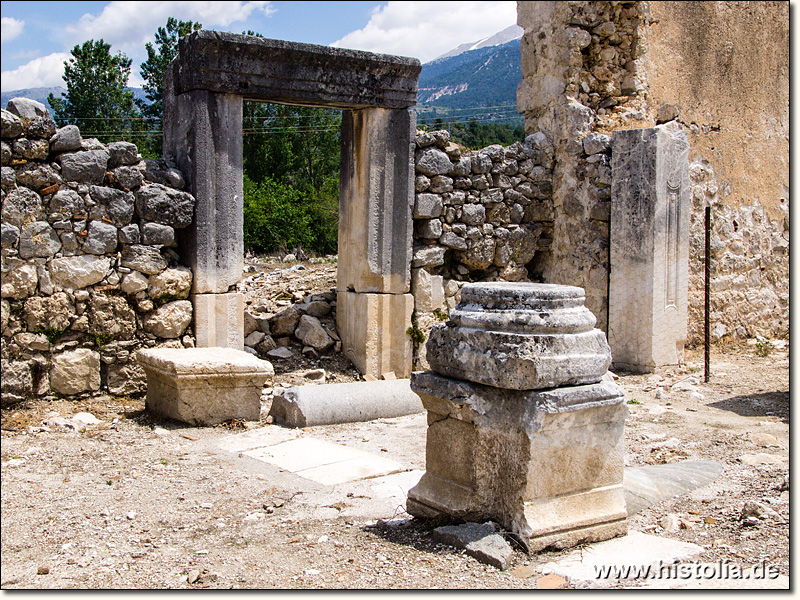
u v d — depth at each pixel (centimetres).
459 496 423
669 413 745
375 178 878
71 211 712
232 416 689
